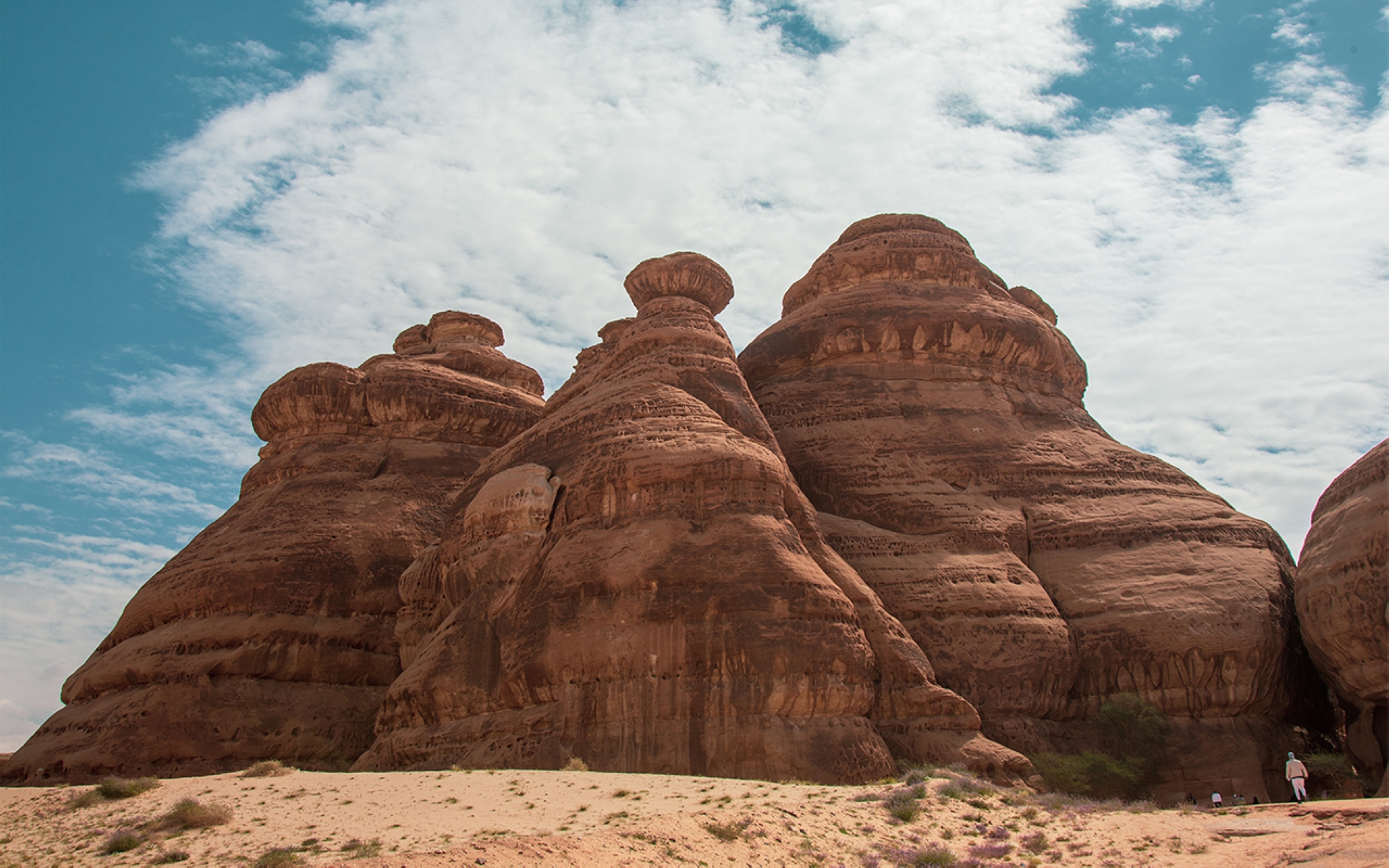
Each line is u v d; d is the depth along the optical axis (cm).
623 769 2609
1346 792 2716
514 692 2848
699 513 2912
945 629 3125
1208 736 2956
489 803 2000
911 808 2047
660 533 2867
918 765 2736
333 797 2106
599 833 1712
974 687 3027
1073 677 3098
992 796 2283
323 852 1686
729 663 2662
